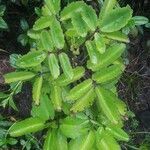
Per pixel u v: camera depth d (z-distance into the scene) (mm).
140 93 894
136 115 875
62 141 525
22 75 524
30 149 692
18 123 531
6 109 786
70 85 539
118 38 503
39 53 489
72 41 510
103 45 472
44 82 535
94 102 538
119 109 511
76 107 485
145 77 905
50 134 532
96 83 488
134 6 861
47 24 498
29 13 780
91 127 527
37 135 688
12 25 804
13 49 811
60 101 509
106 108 481
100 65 484
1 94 628
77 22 463
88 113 533
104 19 467
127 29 592
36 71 524
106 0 489
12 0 732
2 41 811
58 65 481
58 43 468
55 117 552
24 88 801
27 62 489
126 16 463
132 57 906
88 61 491
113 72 487
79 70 494
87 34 489
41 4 742
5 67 802
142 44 916
